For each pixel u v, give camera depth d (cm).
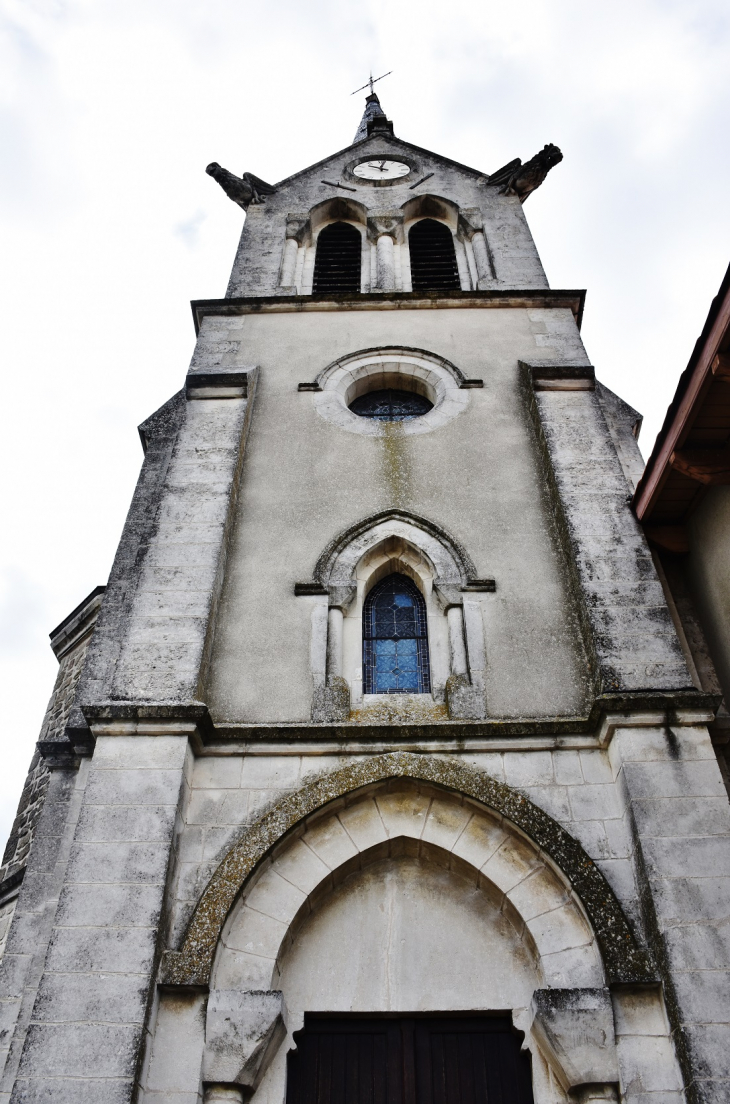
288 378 1147
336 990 669
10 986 729
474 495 975
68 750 871
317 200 1585
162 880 650
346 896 714
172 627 812
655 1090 574
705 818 670
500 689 801
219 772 738
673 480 857
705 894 632
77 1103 552
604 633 795
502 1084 636
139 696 759
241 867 676
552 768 732
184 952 633
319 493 984
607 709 730
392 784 727
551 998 615
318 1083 638
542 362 1156
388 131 1934
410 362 1168
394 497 977
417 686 852
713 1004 585
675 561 942
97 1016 588
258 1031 607
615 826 697
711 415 784
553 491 952
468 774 722
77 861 658
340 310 1259
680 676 759
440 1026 663
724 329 693
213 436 1017
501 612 859
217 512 921
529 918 664
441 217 1572
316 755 748
